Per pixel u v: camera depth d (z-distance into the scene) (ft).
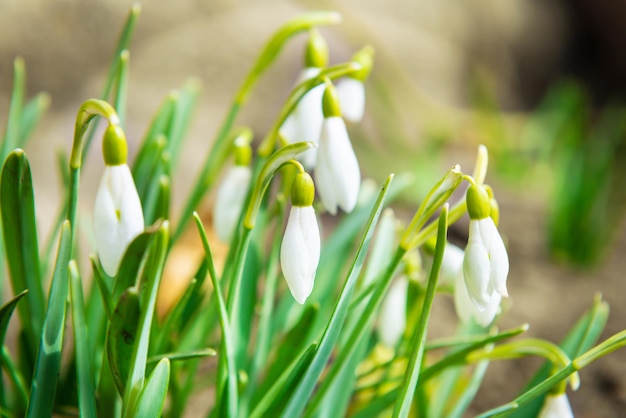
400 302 1.67
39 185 3.04
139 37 3.68
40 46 3.34
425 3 4.99
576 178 2.88
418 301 1.64
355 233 1.75
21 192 1.47
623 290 2.78
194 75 3.82
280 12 4.05
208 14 3.86
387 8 4.77
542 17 5.91
